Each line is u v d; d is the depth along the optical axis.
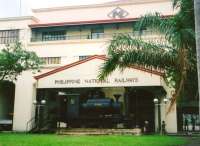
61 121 28.31
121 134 24.05
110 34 31.81
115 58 12.64
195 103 29.17
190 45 11.40
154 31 12.48
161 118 26.92
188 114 29.41
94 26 32.34
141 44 12.46
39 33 33.22
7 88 32.91
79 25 32.53
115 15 33.81
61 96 28.92
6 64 26.23
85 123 27.53
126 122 26.41
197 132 27.44
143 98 29.36
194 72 12.15
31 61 27.62
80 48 30.94
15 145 14.05
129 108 28.80
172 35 11.34
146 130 26.80
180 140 17.38
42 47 31.75
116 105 26.58
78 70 25.86
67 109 28.36
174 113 27.22
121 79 24.86
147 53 12.27
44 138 18.72
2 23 33.06
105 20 31.83
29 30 32.56
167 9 32.59
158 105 26.08
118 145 14.16
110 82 25.02
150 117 28.94
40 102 29.14
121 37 12.66
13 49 27.84
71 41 31.20
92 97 28.34
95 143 15.16
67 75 26.02
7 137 19.61
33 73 28.88
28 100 30.23
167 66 12.41
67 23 32.53
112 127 26.61
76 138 18.88
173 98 11.57
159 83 24.05
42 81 26.53
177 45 11.09
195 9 8.31
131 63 12.55
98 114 27.28
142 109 29.25
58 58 31.34
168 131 27.09
